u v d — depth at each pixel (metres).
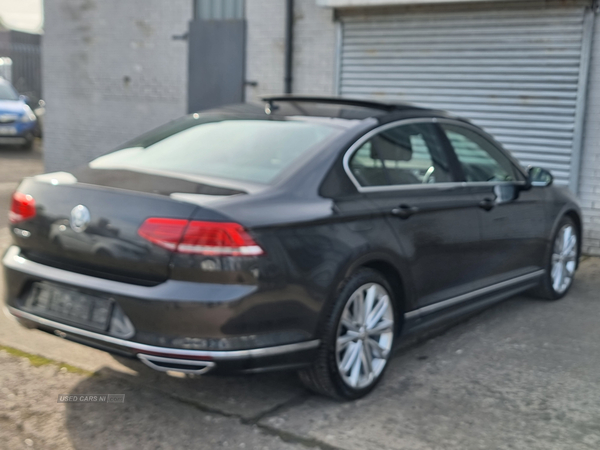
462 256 4.39
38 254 3.52
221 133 3.98
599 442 3.32
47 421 3.43
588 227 7.58
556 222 5.50
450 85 8.39
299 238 3.29
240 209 3.15
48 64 12.06
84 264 3.33
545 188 5.44
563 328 5.03
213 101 10.34
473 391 3.88
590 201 7.57
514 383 4.01
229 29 10.03
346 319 3.58
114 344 3.17
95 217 3.25
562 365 4.30
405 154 4.14
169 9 10.59
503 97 8.02
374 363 3.83
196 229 3.04
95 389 3.80
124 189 3.28
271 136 3.86
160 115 10.98
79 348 4.39
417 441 3.29
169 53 10.72
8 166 14.20
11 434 3.29
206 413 3.55
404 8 8.58
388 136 4.07
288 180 3.47
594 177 7.52
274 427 3.41
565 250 5.75
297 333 3.31
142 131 11.23
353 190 3.69
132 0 10.97
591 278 6.55
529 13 7.71
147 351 3.09
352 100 4.40
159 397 3.72
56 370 4.04
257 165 3.61
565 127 7.63
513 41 7.86
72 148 12.05
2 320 4.86
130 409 3.58
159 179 3.46
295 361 3.35
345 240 3.51
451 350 4.55
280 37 9.59
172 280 3.07
